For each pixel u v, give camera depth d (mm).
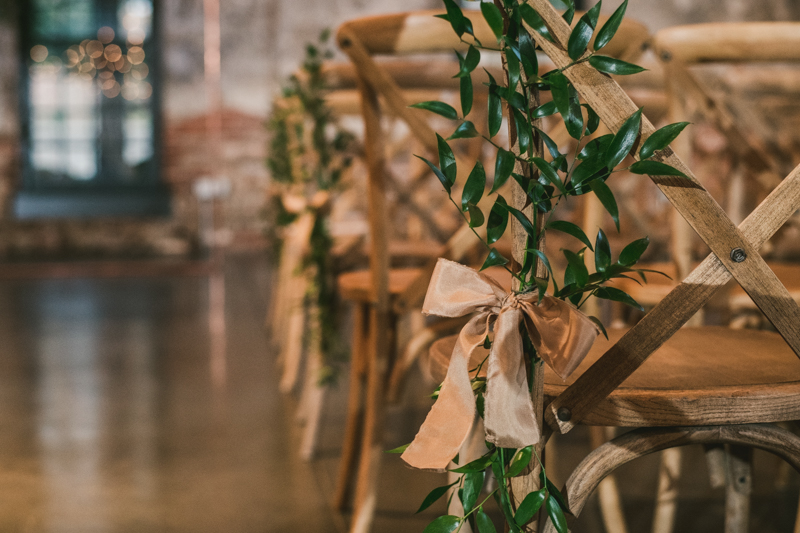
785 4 10117
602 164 1690
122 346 4738
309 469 3012
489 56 6031
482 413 1810
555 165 1768
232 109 9992
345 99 3492
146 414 3482
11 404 3588
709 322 4781
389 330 2605
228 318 5707
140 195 9914
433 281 1787
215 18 9859
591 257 2553
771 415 1821
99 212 9789
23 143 9609
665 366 1930
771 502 2750
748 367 1925
